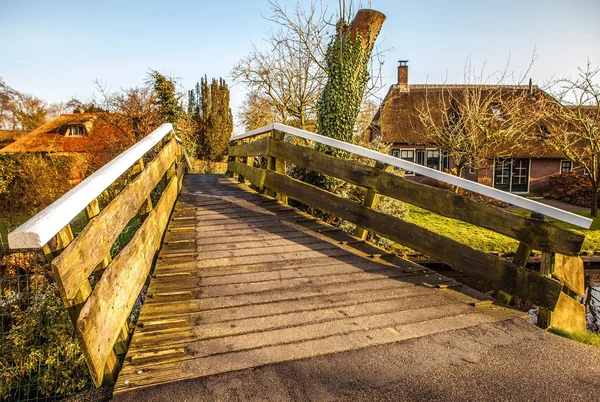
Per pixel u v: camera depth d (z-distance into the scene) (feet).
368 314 7.90
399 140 63.62
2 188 37.04
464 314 8.11
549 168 62.49
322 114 21.54
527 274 8.33
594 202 40.98
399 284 9.57
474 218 9.40
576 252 7.62
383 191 11.76
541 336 7.23
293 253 11.35
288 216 15.21
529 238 8.43
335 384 5.61
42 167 40.63
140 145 9.11
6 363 10.15
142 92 55.72
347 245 12.34
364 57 21.08
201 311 7.76
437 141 44.21
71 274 4.56
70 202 4.79
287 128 15.93
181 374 5.72
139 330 6.97
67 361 10.34
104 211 6.01
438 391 5.53
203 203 17.37
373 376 5.82
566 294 8.61
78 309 5.03
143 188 8.86
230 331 7.00
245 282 9.25
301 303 8.27
